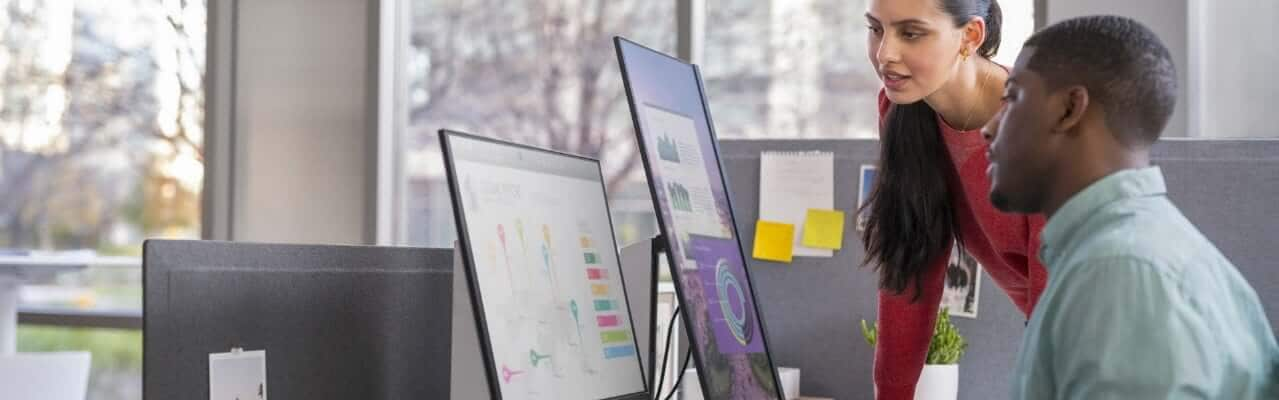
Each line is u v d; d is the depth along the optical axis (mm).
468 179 1470
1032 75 1225
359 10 4508
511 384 1456
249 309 1486
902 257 2078
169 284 1381
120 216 4766
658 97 1725
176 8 4719
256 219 4605
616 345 1744
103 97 4793
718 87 4227
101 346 4637
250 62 4625
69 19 4828
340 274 1637
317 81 4547
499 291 1481
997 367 2848
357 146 4504
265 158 4598
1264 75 3580
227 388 1444
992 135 1306
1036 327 1169
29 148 4852
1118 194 1183
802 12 4141
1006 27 3777
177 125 4723
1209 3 3615
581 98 4426
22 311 4688
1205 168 2664
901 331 2176
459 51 4570
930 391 2693
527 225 1584
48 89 4836
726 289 1814
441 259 1854
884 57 1828
